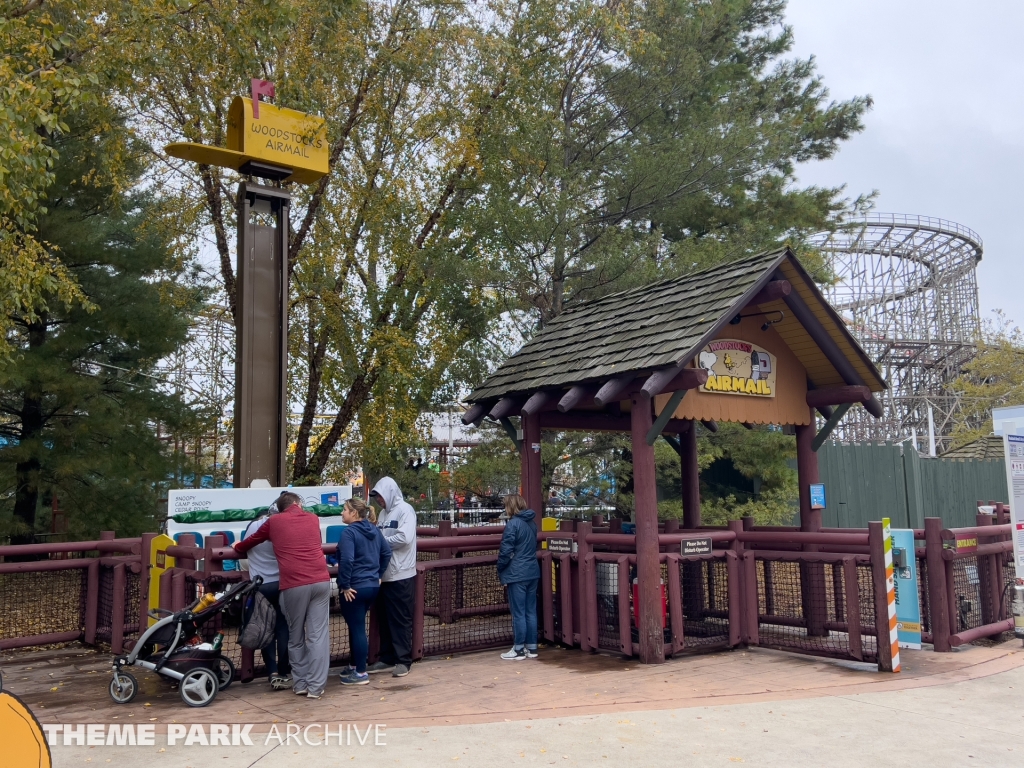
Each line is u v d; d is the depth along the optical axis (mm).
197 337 19375
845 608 9008
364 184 15836
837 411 9922
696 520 11383
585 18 16172
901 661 8281
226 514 10109
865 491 20297
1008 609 9789
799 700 6758
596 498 18141
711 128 18031
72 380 14992
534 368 10547
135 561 9414
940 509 20469
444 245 16406
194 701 6910
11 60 10258
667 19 18344
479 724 6168
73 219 15688
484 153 16188
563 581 9328
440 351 15688
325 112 14336
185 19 13656
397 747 5629
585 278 16141
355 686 7582
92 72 12500
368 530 7738
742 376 9469
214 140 14812
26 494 16047
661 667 8109
